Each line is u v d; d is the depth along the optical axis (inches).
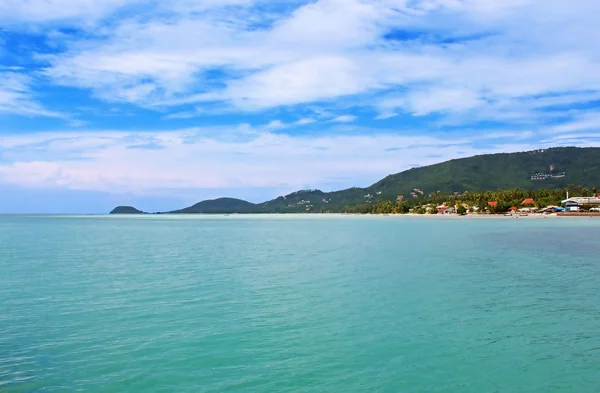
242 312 958.4
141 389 582.2
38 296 1132.5
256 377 620.1
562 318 909.2
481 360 682.2
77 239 3437.5
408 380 611.8
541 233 3649.1
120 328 843.4
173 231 4857.3
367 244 2768.2
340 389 583.2
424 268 1619.1
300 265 1718.8
